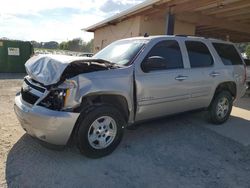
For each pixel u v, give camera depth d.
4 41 15.47
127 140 4.75
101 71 3.92
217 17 11.61
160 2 8.98
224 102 6.02
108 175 3.49
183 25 11.98
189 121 6.14
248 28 13.22
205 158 4.20
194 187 3.34
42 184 3.18
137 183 3.35
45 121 3.49
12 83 11.24
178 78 4.83
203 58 5.53
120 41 5.41
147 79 4.36
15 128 5.01
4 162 3.65
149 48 4.56
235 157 4.32
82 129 3.71
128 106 4.20
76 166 3.67
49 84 3.63
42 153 3.99
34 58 4.30
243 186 3.43
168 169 3.76
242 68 6.44
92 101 3.97
